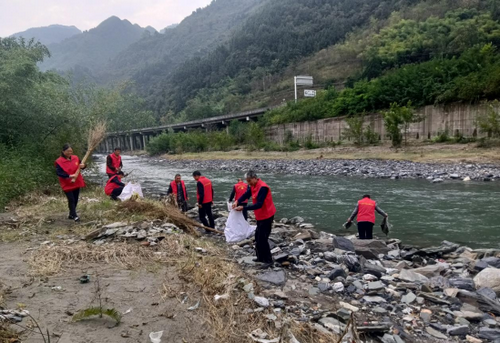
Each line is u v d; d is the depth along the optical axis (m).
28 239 6.72
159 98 149.75
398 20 94.81
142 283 4.82
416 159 27.94
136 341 3.41
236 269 5.88
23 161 12.50
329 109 47.88
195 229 9.44
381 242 7.90
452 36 68.31
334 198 15.91
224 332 3.63
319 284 5.43
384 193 16.64
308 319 4.27
